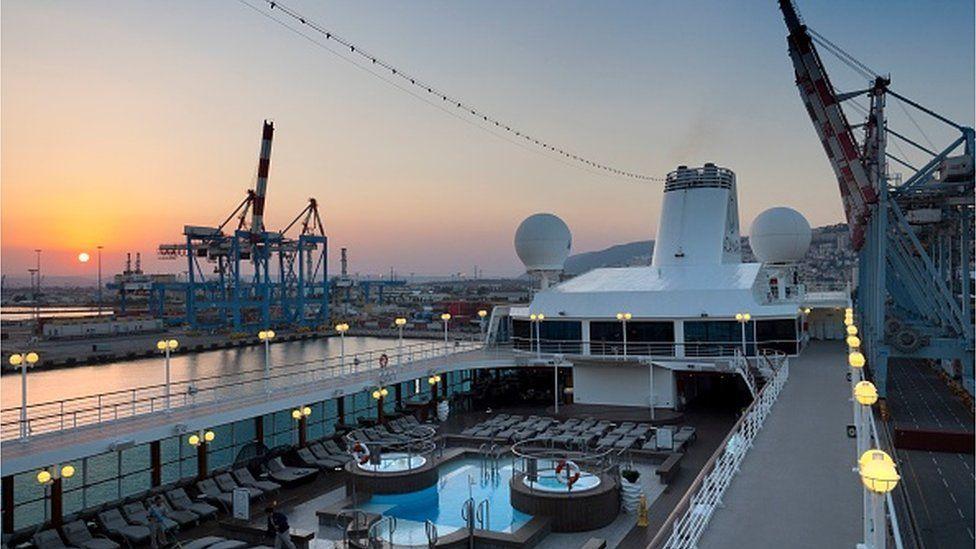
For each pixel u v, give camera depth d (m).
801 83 45.84
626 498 24.62
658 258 55.00
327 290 157.62
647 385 43.12
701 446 33.97
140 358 110.00
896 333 38.03
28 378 89.69
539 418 38.28
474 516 23.56
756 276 47.19
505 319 52.53
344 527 23.50
